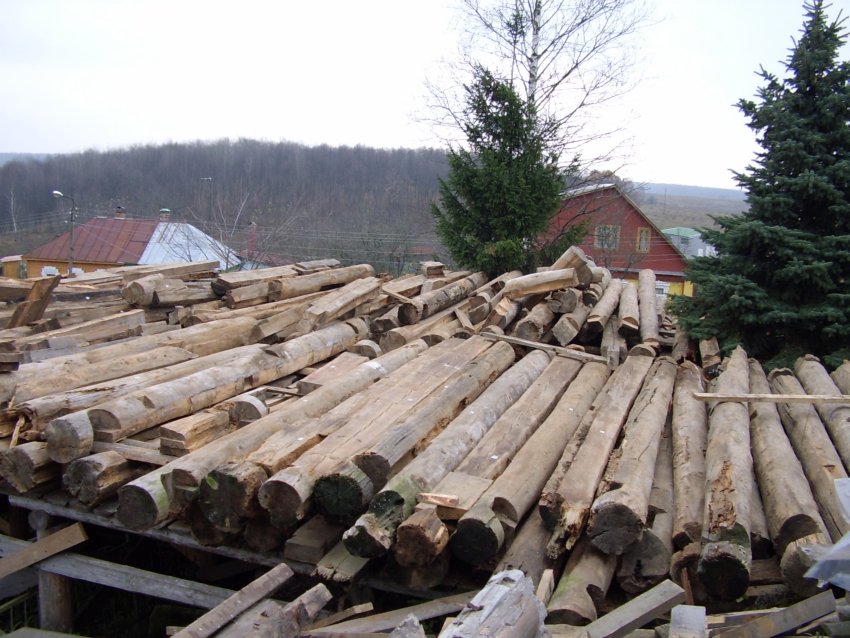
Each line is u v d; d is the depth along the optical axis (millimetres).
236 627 3793
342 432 5336
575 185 20219
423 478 4711
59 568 5887
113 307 8641
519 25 18547
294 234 25859
